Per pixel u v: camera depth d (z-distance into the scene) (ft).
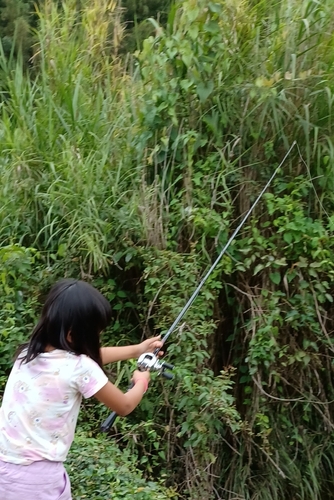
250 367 12.76
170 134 13.99
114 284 13.30
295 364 13.32
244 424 12.01
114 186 13.87
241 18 13.79
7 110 16.99
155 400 12.44
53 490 7.20
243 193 13.57
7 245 14.08
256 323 12.84
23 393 7.33
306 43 14.11
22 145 15.17
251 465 13.37
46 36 16.58
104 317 7.63
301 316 12.78
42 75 16.20
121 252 13.21
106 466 10.38
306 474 13.48
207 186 13.43
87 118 15.74
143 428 12.01
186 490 12.15
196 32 13.47
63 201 13.78
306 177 13.71
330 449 13.71
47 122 15.42
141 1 24.79
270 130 13.80
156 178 13.74
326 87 13.53
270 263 12.69
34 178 14.78
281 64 14.05
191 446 11.97
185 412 12.18
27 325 12.67
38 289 12.98
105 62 16.94
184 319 12.12
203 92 13.51
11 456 7.14
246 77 13.93
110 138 15.02
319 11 14.01
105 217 13.57
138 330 13.65
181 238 13.46
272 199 13.14
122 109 15.55
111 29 18.08
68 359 7.38
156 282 12.59
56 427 7.25
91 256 13.01
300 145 13.76
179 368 11.87
